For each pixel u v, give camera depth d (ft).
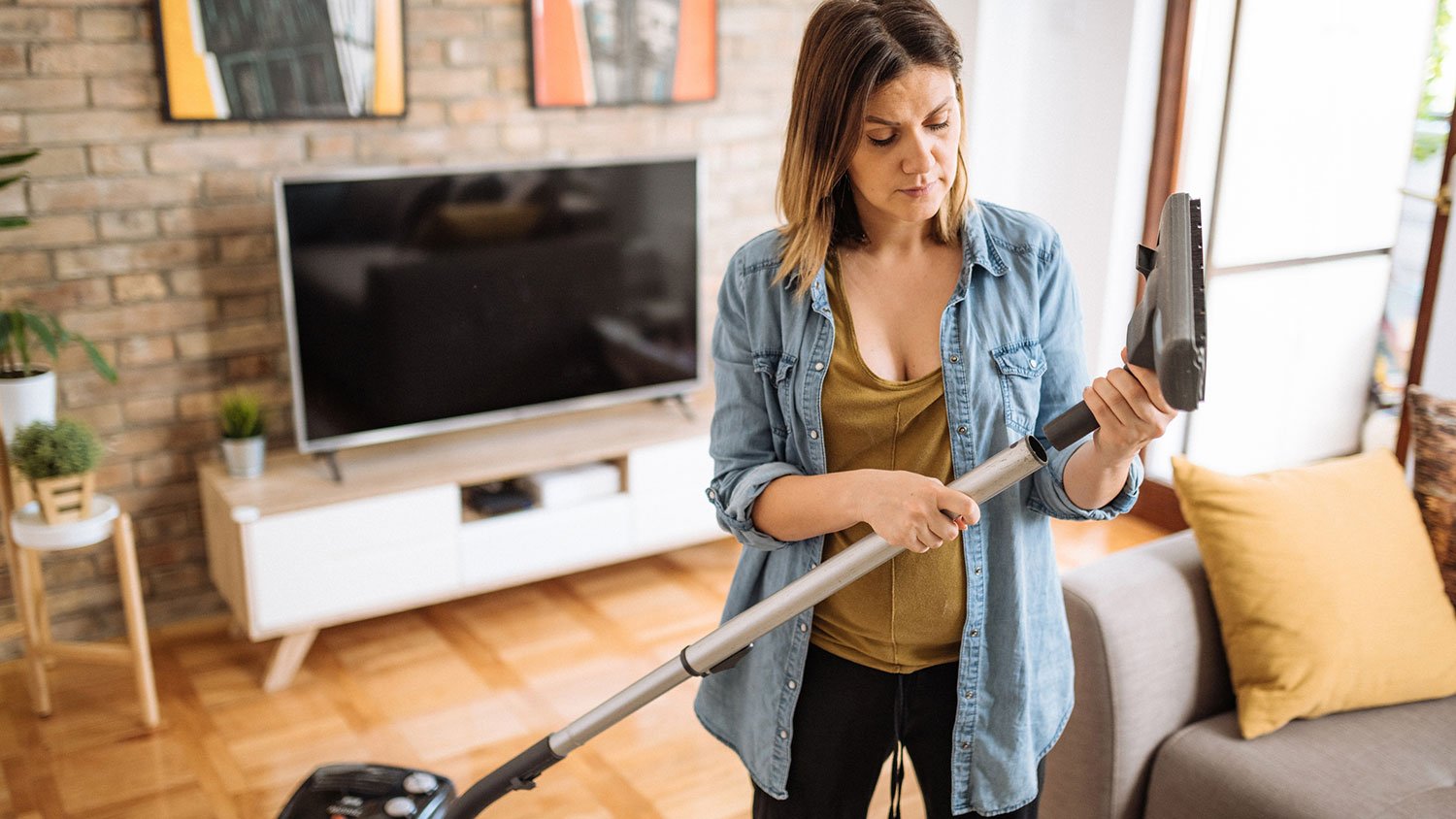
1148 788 6.24
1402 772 5.79
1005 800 4.72
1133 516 12.60
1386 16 10.07
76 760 8.46
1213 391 12.10
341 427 9.82
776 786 4.88
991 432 4.38
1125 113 11.73
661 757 8.46
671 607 10.79
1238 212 11.53
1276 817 5.68
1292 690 6.12
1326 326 10.98
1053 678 4.81
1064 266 4.46
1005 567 4.50
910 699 4.69
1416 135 10.05
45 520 8.27
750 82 12.20
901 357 4.44
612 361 11.07
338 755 8.52
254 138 9.78
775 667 4.77
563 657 9.91
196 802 7.97
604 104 11.28
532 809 7.84
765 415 4.67
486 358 10.39
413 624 10.51
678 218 11.10
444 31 10.41
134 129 9.32
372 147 10.31
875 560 4.06
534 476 10.55
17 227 8.70
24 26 8.79
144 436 9.88
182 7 9.20
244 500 9.25
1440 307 9.82
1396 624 6.31
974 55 12.64
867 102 3.94
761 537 4.49
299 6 9.64
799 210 4.31
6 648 9.77
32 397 8.46
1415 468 6.95
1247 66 11.16
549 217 10.39
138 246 9.52
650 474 10.86
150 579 10.17
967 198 4.39
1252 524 6.32
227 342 10.02
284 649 9.43
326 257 9.45
